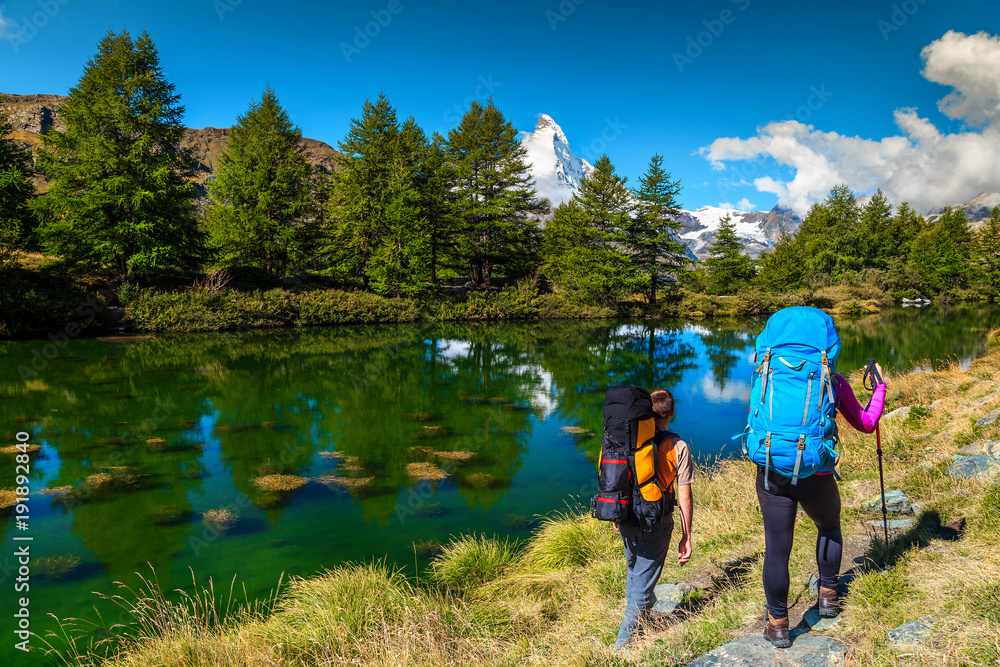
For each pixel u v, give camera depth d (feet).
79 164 85.51
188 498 22.80
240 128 134.82
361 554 17.79
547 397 43.91
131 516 20.92
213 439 31.42
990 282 217.56
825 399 7.47
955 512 11.62
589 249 151.23
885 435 20.81
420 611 12.24
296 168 120.06
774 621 7.84
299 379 49.67
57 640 12.91
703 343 86.07
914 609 7.98
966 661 6.43
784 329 7.95
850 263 207.31
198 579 16.10
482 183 147.64
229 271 114.32
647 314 151.64
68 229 82.58
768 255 216.33
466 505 22.20
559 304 139.33
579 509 21.50
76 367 52.75
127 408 38.01
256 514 21.22
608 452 8.82
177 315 85.56
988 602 7.62
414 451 29.68
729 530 14.47
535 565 15.81
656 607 10.60
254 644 11.29
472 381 50.34
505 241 149.18
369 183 122.83
